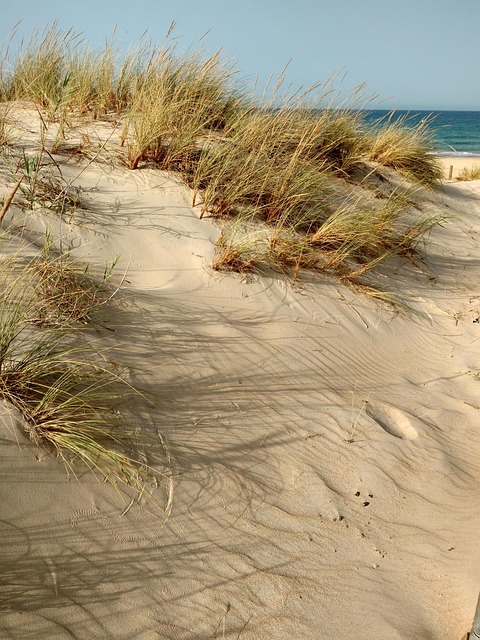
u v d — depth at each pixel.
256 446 3.85
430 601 3.11
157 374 3.97
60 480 2.96
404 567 3.30
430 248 8.02
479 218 10.06
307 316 5.43
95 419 3.35
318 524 3.46
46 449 3.05
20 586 2.52
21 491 2.82
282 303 5.41
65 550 2.73
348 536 3.43
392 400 4.89
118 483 3.13
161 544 2.98
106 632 2.51
